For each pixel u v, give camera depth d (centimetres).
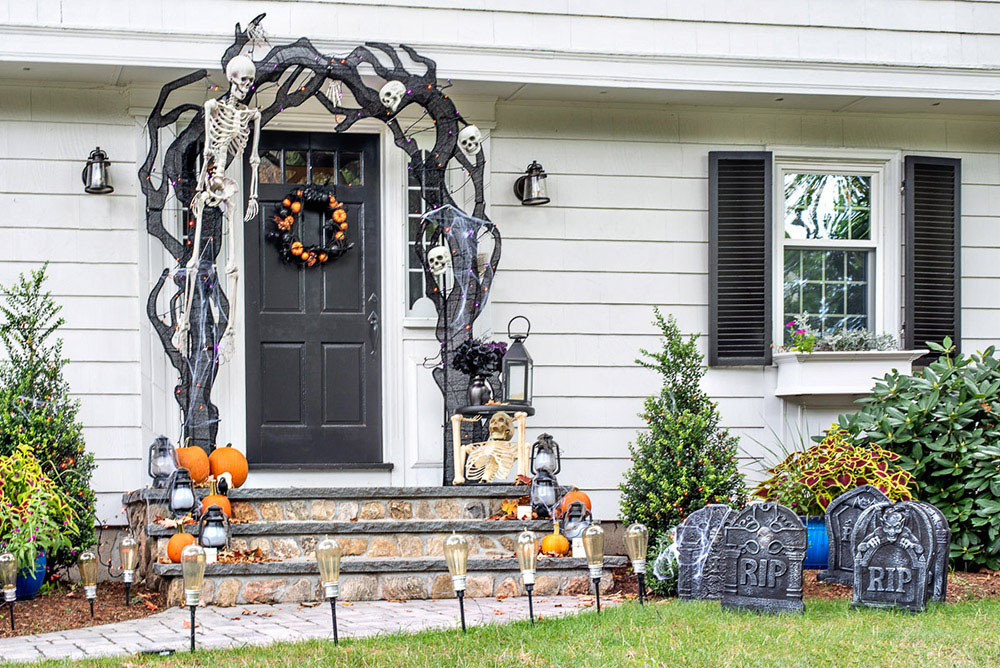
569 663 462
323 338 821
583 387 835
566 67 802
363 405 825
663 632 510
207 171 738
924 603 554
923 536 555
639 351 845
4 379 721
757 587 558
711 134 867
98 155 764
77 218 774
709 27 834
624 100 844
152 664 463
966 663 465
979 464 688
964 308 893
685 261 859
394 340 818
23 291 742
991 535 676
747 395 855
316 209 820
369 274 830
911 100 852
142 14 758
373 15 796
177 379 782
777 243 875
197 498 689
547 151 843
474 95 827
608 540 828
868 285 891
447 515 723
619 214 850
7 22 726
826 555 668
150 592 675
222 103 712
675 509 682
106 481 765
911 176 878
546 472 725
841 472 673
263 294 814
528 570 537
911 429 712
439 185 786
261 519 698
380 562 646
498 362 769
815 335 860
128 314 776
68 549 682
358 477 813
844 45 852
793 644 488
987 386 704
